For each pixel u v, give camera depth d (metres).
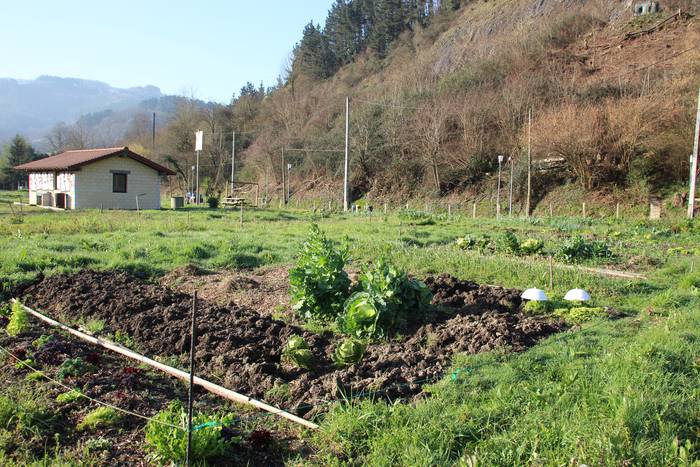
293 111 58.09
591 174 29.89
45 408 4.59
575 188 30.89
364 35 82.88
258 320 7.38
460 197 36.47
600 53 40.00
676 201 25.84
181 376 5.57
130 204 31.69
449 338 6.62
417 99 43.34
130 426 4.46
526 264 11.10
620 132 28.66
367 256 12.76
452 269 11.20
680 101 27.61
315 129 52.78
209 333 6.67
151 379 5.55
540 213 31.05
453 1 72.00
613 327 6.87
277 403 5.00
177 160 58.59
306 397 5.06
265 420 4.65
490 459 3.80
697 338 6.10
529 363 5.51
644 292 9.23
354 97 54.19
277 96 66.44
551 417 4.32
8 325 6.75
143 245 13.35
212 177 60.25
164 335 6.82
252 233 17.72
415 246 14.16
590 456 3.69
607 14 46.84
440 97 41.62
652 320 7.32
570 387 4.82
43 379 5.27
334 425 4.34
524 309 7.99
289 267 11.77
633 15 44.28
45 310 8.11
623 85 33.59
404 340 6.86
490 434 4.18
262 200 50.62
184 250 12.87
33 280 9.56
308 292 7.60
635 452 3.76
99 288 8.99
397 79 52.75
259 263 12.41
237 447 4.19
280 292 9.44
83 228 17.34
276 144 52.69
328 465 3.93
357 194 43.72
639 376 4.92
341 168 45.59
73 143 75.00
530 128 30.42
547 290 9.25
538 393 4.69
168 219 22.44
